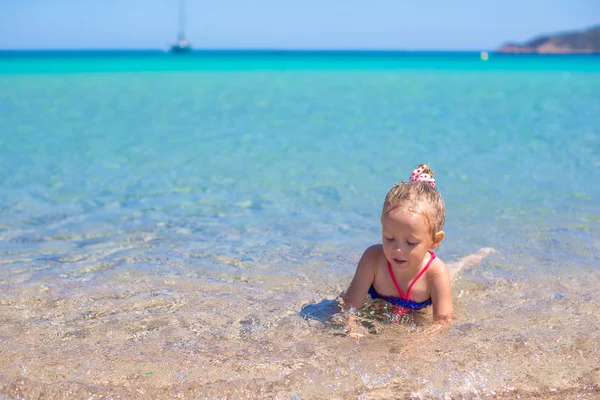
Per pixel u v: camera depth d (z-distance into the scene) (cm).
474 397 229
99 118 1264
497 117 1254
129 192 583
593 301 316
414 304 312
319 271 371
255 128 1101
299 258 396
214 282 351
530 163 721
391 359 253
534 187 588
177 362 250
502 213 496
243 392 228
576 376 242
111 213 505
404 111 1391
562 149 827
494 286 343
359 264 325
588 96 1766
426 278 308
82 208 520
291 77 3002
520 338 270
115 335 278
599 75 3098
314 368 244
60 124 1157
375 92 1995
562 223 465
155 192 584
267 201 550
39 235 441
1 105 1516
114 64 4875
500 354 256
